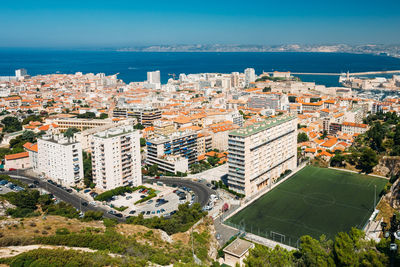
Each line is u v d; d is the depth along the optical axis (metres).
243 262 196.38
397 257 157.75
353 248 174.38
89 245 188.38
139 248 191.25
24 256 161.38
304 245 188.12
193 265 175.62
